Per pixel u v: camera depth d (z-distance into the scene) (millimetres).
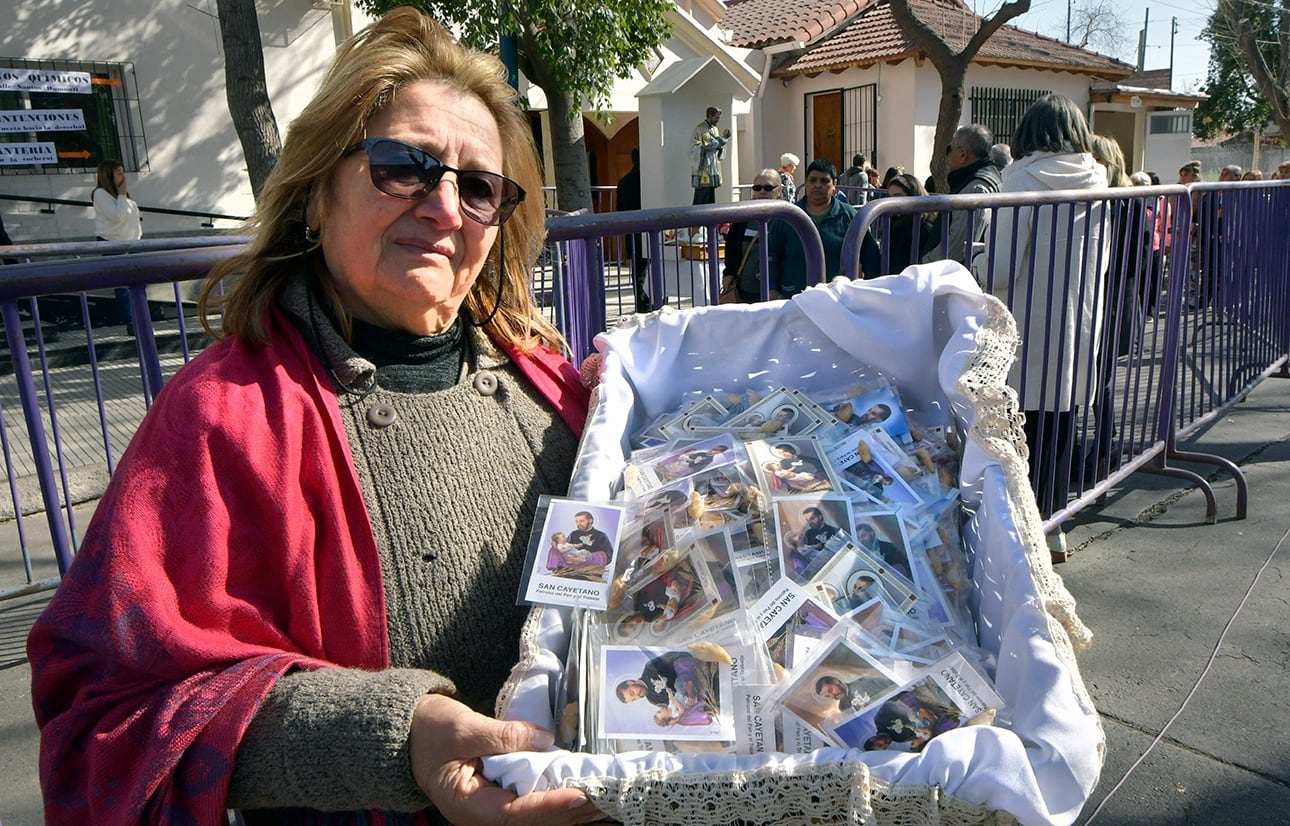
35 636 997
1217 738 2518
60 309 7539
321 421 1141
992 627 1134
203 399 1062
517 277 1520
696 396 1631
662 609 1127
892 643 1086
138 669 952
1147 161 22922
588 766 889
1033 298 3459
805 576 1166
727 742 993
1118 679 2814
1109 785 2359
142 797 905
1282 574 3459
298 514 1069
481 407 1354
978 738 863
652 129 11227
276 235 1242
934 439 1414
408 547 1192
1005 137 17281
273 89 10680
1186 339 4625
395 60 1223
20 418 4543
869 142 16047
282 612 1067
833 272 5211
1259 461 4773
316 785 936
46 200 9070
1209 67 34625
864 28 16516
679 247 3359
